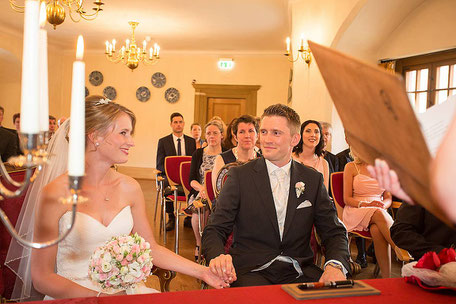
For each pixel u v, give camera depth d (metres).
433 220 2.17
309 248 2.41
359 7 5.85
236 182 2.38
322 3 6.62
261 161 2.43
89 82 13.41
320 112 6.78
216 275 1.93
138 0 8.08
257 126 4.23
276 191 2.41
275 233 2.31
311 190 2.39
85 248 2.01
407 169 0.75
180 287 3.96
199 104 13.22
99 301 1.22
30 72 0.82
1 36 10.74
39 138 0.89
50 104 13.05
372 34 6.38
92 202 2.05
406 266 1.48
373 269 4.73
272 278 2.24
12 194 0.87
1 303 2.26
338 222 2.39
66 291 1.83
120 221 2.10
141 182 12.75
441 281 1.33
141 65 13.33
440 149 0.65
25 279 2.15
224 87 13.06
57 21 4.96
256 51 12.73
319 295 1.28
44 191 1.93
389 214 4.41
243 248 2.34
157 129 13.41
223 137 5.69
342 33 6.25
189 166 5.54
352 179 4.40
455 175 0.63
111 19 9.59
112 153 2.02
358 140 0.88
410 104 0.65
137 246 1.71
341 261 2.15
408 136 0.70
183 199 5.88
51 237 1.91
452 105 0.88
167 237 6.06
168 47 12.60
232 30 10.18
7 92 12.36
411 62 6.43
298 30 7.29
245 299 1.25
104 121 1.98
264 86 12.95
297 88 7.39
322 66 0.85
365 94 0.75
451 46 5.66
